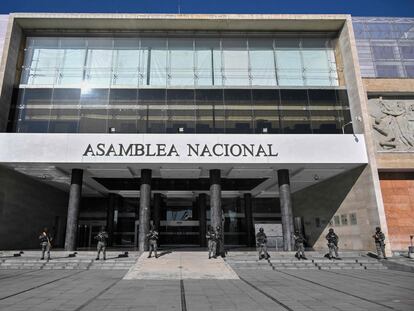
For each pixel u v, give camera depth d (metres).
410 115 23.48
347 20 24.81
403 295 9.37
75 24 24.88
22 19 24.22
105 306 8.05
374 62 26.31
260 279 13.30
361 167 22.81
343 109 24.23
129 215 34.12
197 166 22.70
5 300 8.77
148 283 12.21
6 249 22.52
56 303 8.38
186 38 25.89
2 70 22.59
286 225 22.58
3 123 22.34
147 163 21.77
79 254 20.50
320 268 17.36
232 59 25.48
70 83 24.20
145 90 24.14
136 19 24.27
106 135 22.00
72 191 22.47
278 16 24.52
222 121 23.61
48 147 21.58
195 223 32.81
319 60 25.84
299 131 23.61
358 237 23.00
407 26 27.58
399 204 22.66
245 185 30.84
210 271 14.83
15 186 23.81
